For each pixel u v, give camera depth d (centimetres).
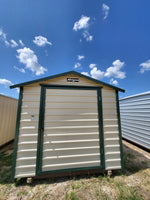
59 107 210
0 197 149
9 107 404
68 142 200
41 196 150
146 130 348
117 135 219
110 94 234
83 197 148
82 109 218
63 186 170
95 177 194
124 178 193
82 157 199
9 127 404
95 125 215
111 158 208
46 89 212
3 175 198
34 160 183
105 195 152
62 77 223
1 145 352
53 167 187
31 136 190
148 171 218
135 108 409
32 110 200
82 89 225
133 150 350
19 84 199
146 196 150
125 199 144
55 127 201
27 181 173
